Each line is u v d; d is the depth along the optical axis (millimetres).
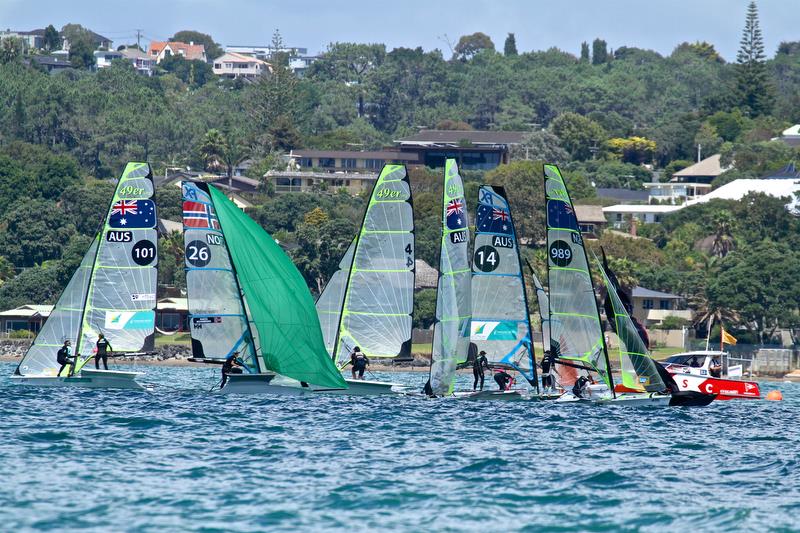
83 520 119250
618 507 131125
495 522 123000
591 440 184875
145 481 138750
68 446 162500
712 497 138125
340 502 129875
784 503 135000
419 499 132500
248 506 126812
